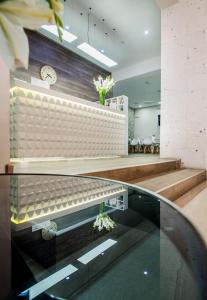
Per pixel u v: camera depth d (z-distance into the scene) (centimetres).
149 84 920
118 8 504
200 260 41
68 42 650
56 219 80
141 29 587
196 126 385
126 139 525
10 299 42
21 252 58
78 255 57
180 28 408
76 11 514
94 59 774
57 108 338
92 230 73
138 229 68
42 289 45
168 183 212
